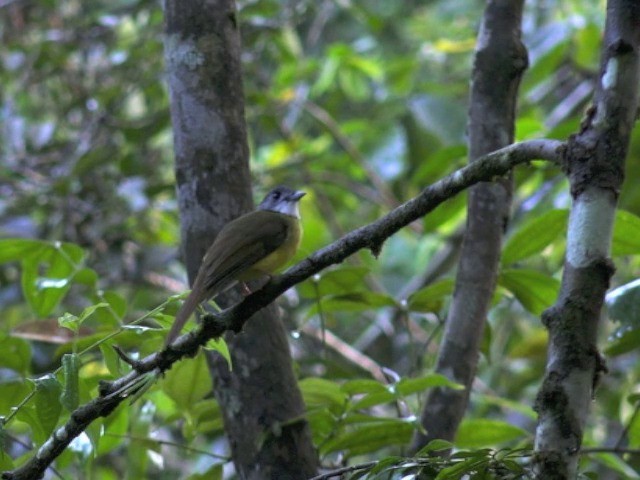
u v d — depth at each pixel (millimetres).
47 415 6371
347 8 18812
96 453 6590
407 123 17703
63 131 17953
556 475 5355
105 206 15203
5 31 17891
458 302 8664
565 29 16172
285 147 18078
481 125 8750
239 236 7941
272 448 7965
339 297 9445
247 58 17578
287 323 14031
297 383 8203
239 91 8453
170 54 8430
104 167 16141
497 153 6113
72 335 9281
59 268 9594
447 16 20719
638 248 8570
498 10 8797
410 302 9438
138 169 15555
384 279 18719
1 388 8469
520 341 15664
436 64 20094
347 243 6488
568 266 5621
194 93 8320
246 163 8406
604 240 5570
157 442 8844
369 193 17484
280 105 17312
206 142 8266
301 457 7992
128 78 16703
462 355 8602
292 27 18016
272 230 8141
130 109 18969
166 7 8477
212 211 8242
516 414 14391
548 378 5488
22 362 8859
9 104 17891
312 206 18719
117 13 17359
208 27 8367
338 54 18000
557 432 5406
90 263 14977
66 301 13586
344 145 17516
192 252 8281
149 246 15461
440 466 6070
